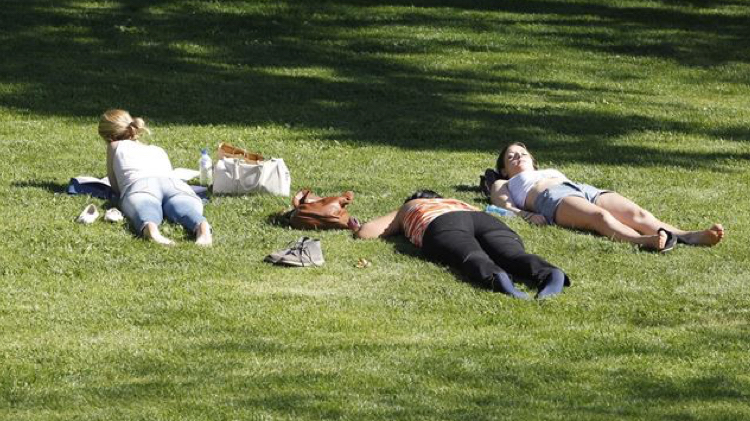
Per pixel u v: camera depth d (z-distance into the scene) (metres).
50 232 28.12
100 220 29.53
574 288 25.16
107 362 20.14
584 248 28.23
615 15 72.81
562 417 17.89
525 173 31.80
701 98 55.25
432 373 19.80
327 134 42.91
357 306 23.59
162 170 30.33
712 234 28.62
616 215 30.12
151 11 66.38
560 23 69.88
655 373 20.11
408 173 36.78
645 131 45.94
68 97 48.06
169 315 22.77
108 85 50.53
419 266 26.44
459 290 24.78
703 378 19.92
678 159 40.78
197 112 46.31
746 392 19.31
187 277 25.31
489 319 23.03
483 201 33.03
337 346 21.16
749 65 63.09
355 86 52.81
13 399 18.44
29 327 21.86
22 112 45.06
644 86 57.22
